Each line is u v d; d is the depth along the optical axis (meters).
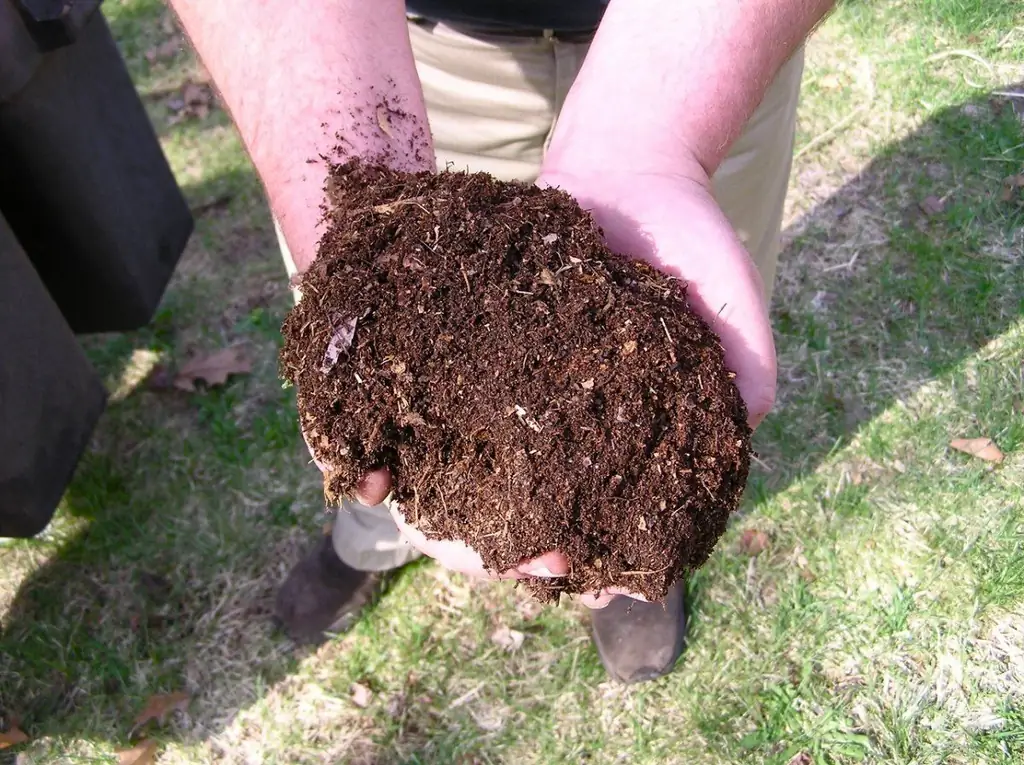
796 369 1.01
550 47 0.68
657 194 0.52
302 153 0.53
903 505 0.90
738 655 0.84
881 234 1.12
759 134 0.70
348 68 0.54
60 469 0.91
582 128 0.55
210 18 0.56
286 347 0.50
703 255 0.51
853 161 1.21
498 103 0.72
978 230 1.10
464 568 0.50
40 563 0.97
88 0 0.89
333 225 0.51
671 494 0.47
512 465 0.47
